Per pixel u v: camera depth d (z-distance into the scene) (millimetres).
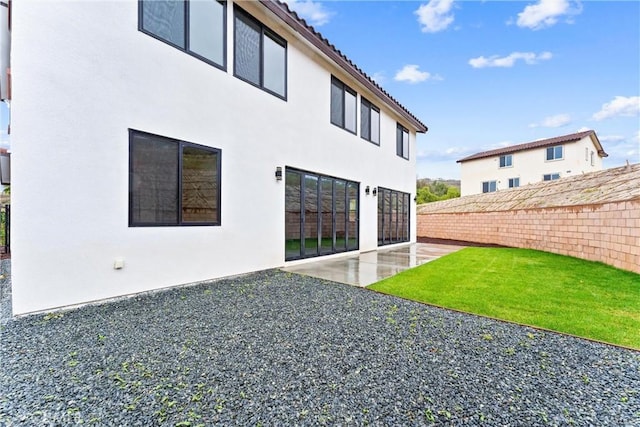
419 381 2881
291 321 4375
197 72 6523
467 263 9461
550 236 12297
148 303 5129
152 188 5762
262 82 8047
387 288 6219
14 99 4293
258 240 7922
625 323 4320
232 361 3219
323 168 10203
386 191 14438
